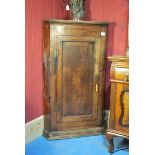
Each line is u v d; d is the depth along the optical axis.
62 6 3.25
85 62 2.93
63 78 2.87
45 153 2.56
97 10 3.25
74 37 2.83
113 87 2.50
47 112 2.92
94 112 3.04
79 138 2.95
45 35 2.86
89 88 2.99
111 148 2.58
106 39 2.99
